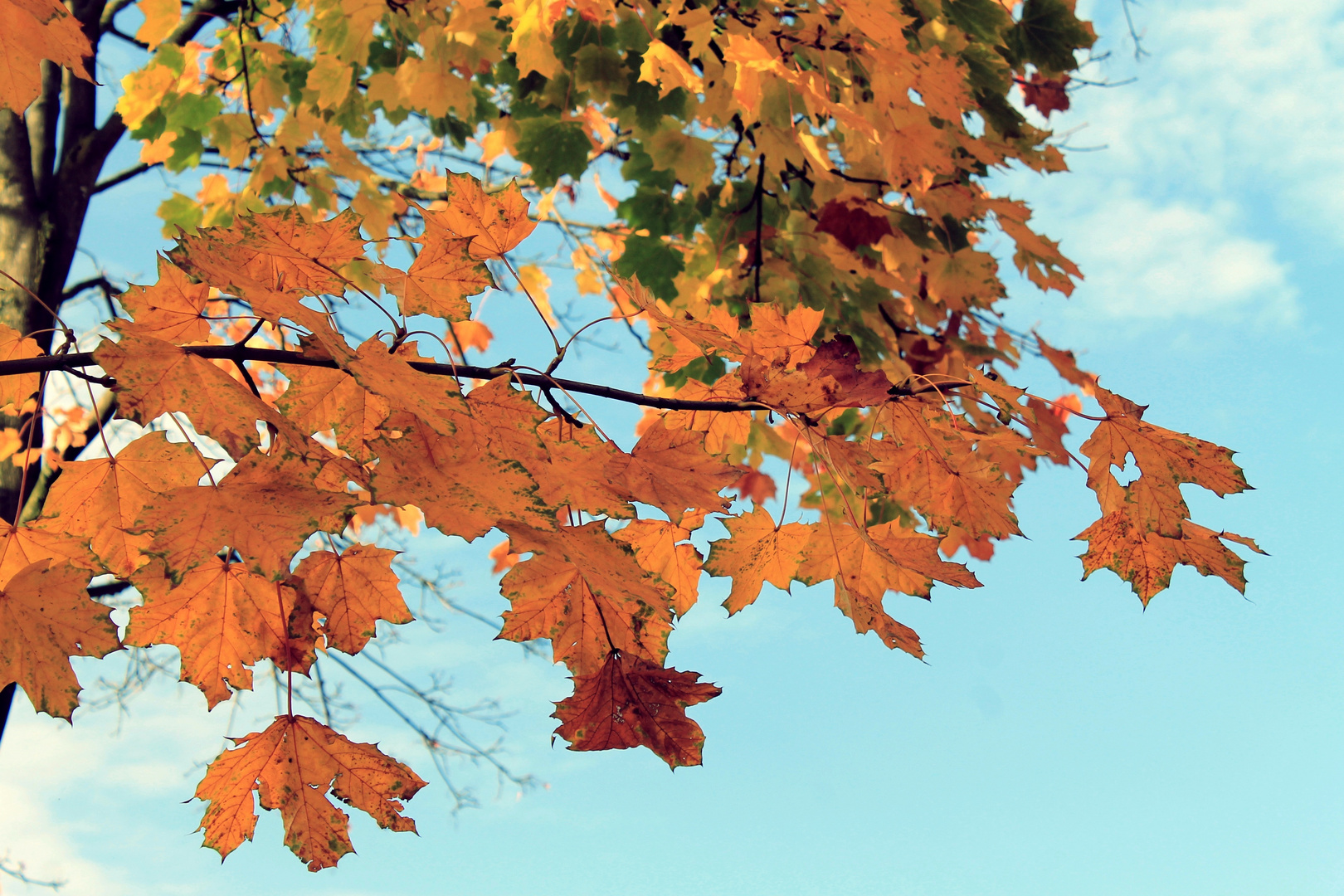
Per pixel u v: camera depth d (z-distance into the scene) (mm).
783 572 1606
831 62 2713
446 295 1293
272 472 1066
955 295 3408
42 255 3533
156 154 3877
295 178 4016
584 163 3336
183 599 1222
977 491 1588
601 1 2621
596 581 1042
